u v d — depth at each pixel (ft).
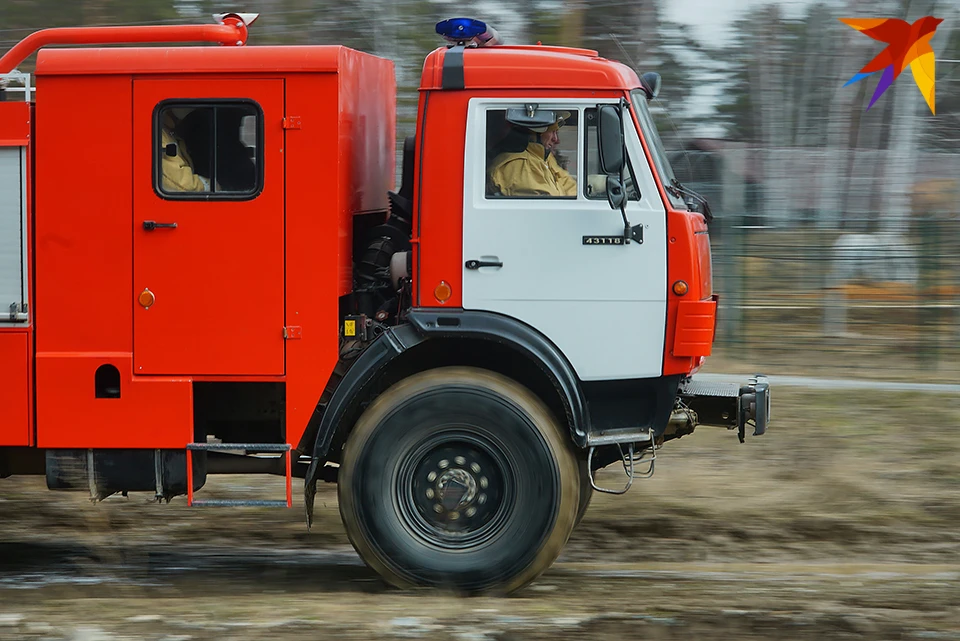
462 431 30.66
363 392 31.89
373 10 74.54
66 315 31.14
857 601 30.81
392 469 30.76
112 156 30.86
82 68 30.71
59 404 31.24
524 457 30.48
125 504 43.45
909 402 56.49
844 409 55.31
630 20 85.15
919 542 38.24
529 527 30.58
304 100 30.63
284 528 40.70
